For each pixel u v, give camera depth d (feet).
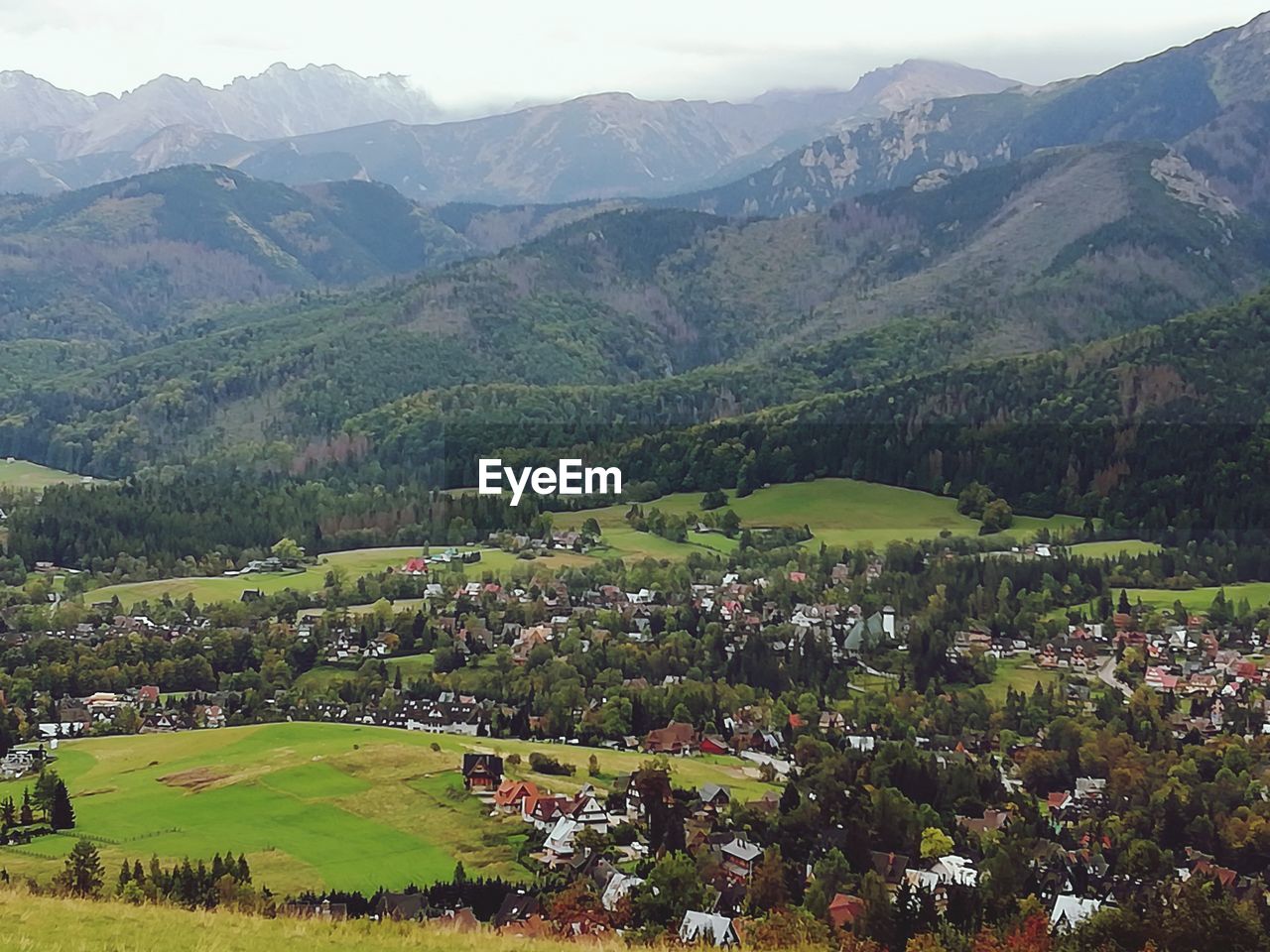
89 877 260.42
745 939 241.35
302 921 162.71
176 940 145.07
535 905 269.64
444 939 159.43
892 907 267.59
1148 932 245.04
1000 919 267.39
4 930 142.61
